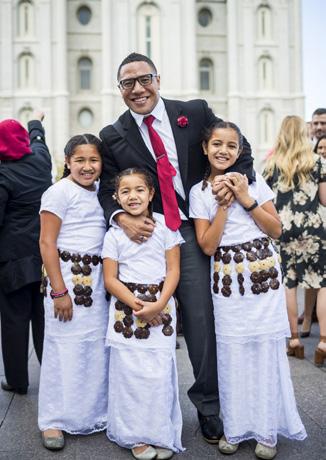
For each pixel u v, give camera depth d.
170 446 3.45
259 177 3.75
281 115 46.72
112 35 44.72
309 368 5.17
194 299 3.70
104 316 3.85
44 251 3.71
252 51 46.31
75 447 3.64
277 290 3.56
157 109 3.75
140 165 3.76
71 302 3.74
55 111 44.50
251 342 3.53
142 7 45.06
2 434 3.85
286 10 46.56
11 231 4.47
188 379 4.96
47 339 3.81
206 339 3.69
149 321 3.50
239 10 46.12
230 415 3.53
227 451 3.50
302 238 5.39
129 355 3.52
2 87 44.53
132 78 3.61
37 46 44.56
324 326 5.20
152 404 3.46
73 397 3.74
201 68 47.44
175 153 3.78
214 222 3.54
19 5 44.59
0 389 4.79
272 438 3.45
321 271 5.35
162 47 45.28
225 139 3.56
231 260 3.57
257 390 3.51
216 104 47.22
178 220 3.63
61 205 3.72
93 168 3.78
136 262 3.57
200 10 47.00
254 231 3.59
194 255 3.73
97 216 3.84
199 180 3.85
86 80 46.28
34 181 4.57
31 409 4.31
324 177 5.38
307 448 3.56
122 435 3.53
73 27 45.72
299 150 5.43
